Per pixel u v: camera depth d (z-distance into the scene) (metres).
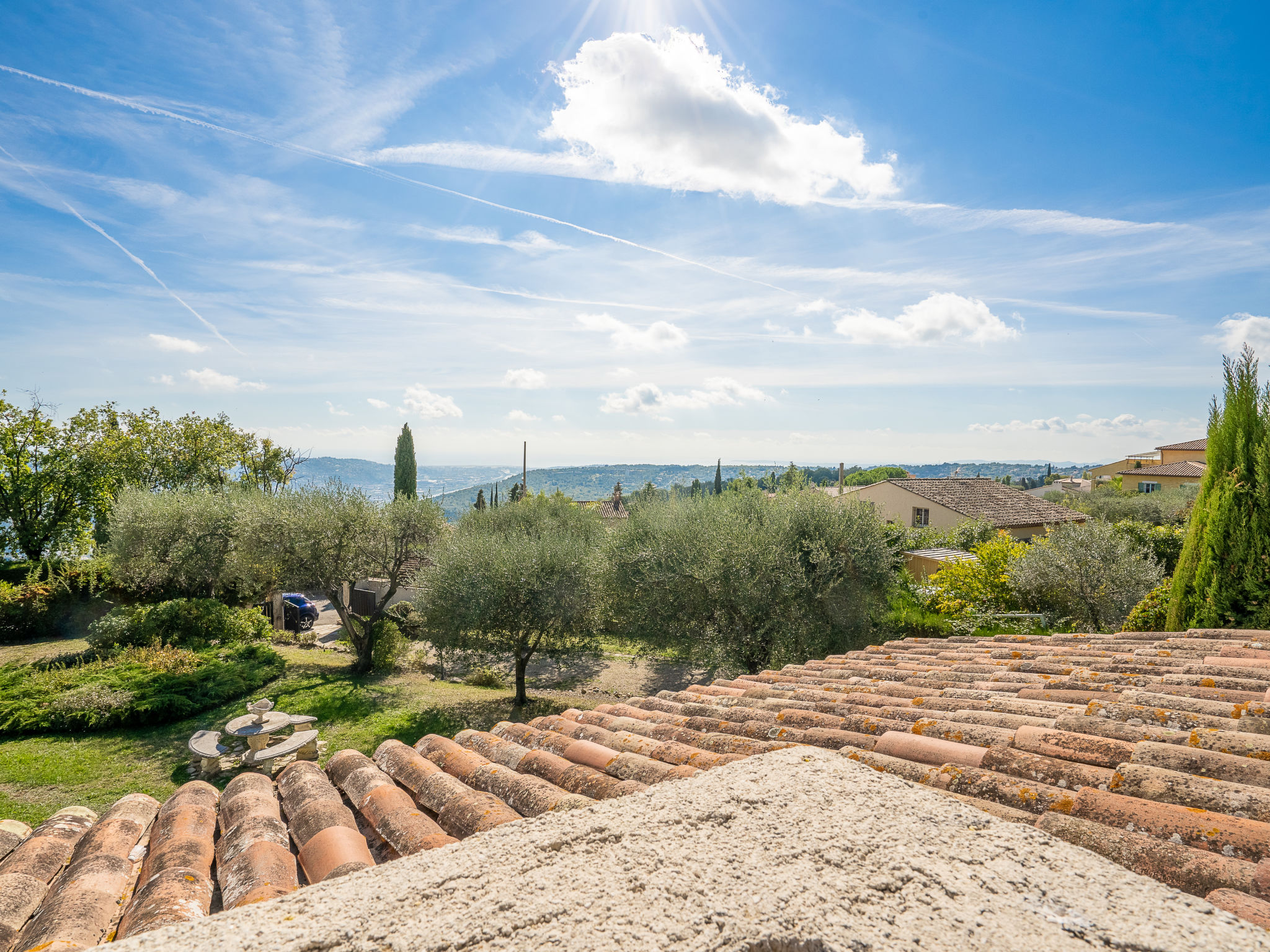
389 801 2.77
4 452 25.41
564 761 3.08
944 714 3.39
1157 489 42.09
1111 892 1.33
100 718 12.52
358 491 18.34
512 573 14.74
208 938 1.35
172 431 30.61
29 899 2.22
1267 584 5.97
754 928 1.22
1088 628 14.41
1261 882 1.56
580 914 1.33
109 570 21.38
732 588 13.45
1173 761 2.39
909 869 1.40
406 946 1.28
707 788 1.91
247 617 20.67
